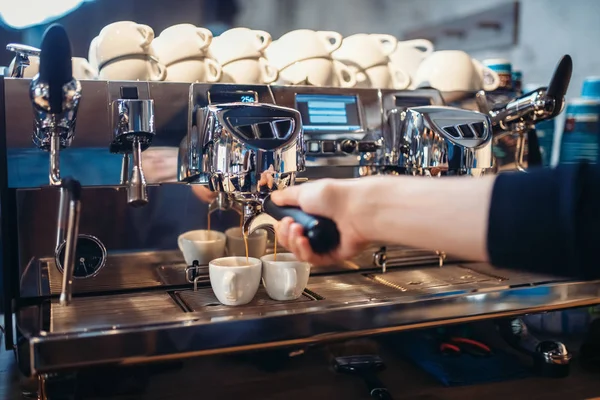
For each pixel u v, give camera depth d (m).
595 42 1.33
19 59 0.72
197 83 0.77
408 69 1.08
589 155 1.10
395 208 0.51
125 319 0.60
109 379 0.56
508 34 1.43
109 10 1.03
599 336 0.77
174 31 0.84
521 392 0.73
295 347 0.62
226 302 0.68
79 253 0.72
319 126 0.82
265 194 0.66
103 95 0.73
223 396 0.60
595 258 0.39
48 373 0.54
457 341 0.70
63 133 0.65
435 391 0.69
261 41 0.89
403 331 0.67
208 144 0.67
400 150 0.82
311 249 0.57
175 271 0.78
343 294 0.71
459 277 0.81
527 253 0.41
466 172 0.78
